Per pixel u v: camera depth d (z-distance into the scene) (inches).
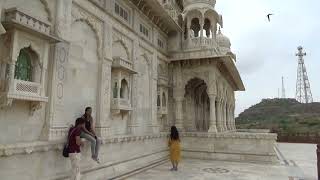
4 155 214.4
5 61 225.0
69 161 290.5
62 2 293.0
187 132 615.2
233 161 561.9
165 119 619.2
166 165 499.8
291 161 579.5
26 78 247.9
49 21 279.7
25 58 248.8
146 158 477.7
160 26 602.5
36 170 248.1
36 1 265.7
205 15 670.5
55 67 280.2
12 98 219.9
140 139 458.3
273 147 552.7
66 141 283.7
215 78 634.2
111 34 395.2
